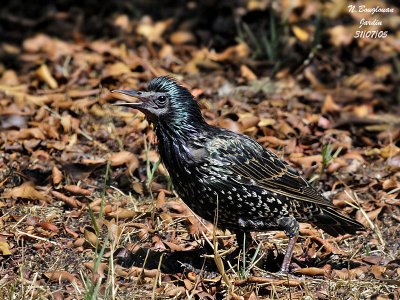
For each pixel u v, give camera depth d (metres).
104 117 13.27
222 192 9.30
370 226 10.66
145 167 11.76
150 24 17.41
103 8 18.20
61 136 12.63
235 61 15.68
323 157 11.62
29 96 13.71
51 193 11.03
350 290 9.09
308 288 9.09
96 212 10.56
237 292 8.95
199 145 9.30
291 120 13.23
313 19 17.47
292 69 15.59
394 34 17.22
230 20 17.36
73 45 16.38
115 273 9.13
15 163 11.80
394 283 9.17
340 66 15.77
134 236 10.13
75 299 8.66
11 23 17.59
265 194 9.45
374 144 13.06
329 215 9.78
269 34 16.86
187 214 10.66
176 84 9.42
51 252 9.66
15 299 8.61
